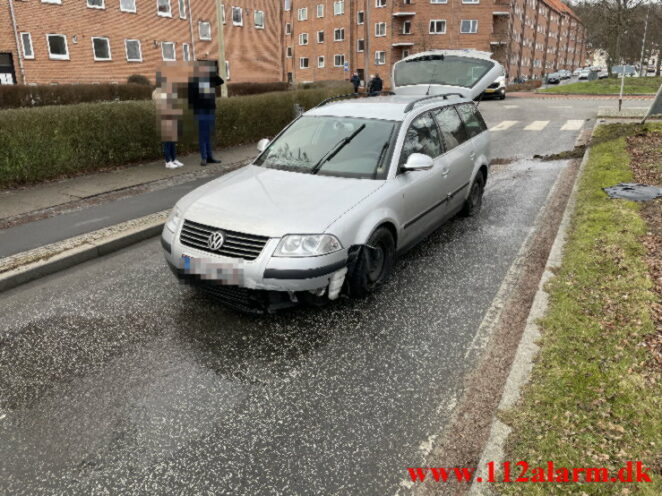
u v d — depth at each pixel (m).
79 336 4.00
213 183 4.82
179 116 9.28
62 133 8.62
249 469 2.66
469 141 6.50
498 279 4.90
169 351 3.78
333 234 3.90
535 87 45.97
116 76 29.56
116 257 5.73
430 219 5.44
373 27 51.03
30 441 2.89
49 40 26.00
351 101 5.86
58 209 7.04
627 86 35.59
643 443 2.51
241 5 38.25
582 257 4.68
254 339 3.93
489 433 2.83
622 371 3.04
